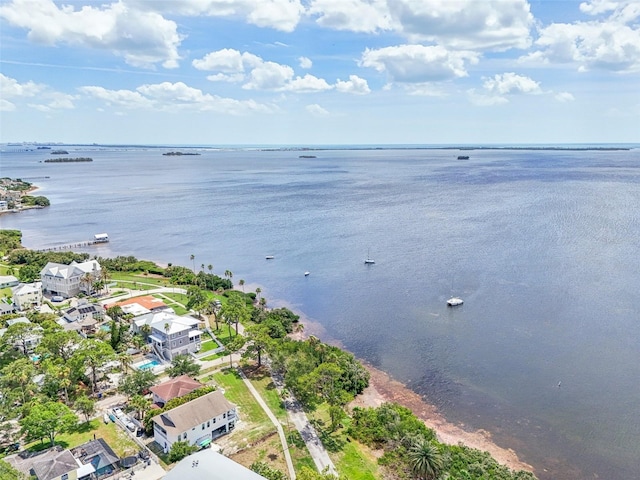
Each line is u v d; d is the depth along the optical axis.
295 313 134.75
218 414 74.75
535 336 113.31
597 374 96.50
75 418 74.00
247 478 56.53
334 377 84.50
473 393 91.62
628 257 171.38
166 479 57.47
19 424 76.12
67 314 119.38
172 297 143.62
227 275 159.12
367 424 78.19
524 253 181.50
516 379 95.75
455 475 65.38
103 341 104.25
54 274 145.88
